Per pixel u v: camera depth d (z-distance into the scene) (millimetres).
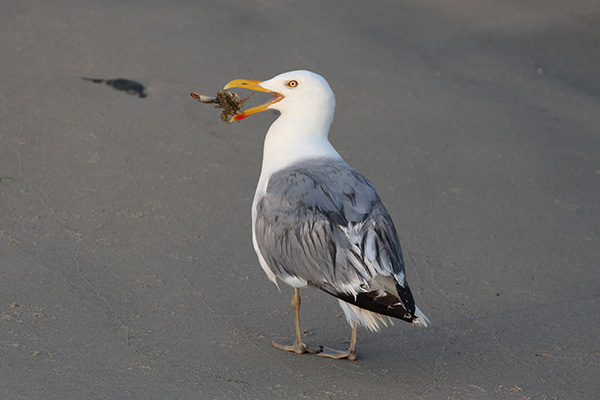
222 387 6906
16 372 6660
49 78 13109
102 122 11969
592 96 15188
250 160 11500
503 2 18812
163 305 8125
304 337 8000
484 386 7355
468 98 14422
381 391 7152
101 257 8828
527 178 11945
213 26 15961
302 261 7148
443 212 10773
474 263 9656
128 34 15133
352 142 12406
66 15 15688
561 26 17797
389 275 6824
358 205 7250
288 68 14477
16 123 11578
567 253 10070
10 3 15922
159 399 6570
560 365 7777
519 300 8977
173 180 10719
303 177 7578
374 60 15469
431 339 8156
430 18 17781
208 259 9078
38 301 7836
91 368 6898
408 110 13672
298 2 17828
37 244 8875
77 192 10109
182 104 12828
